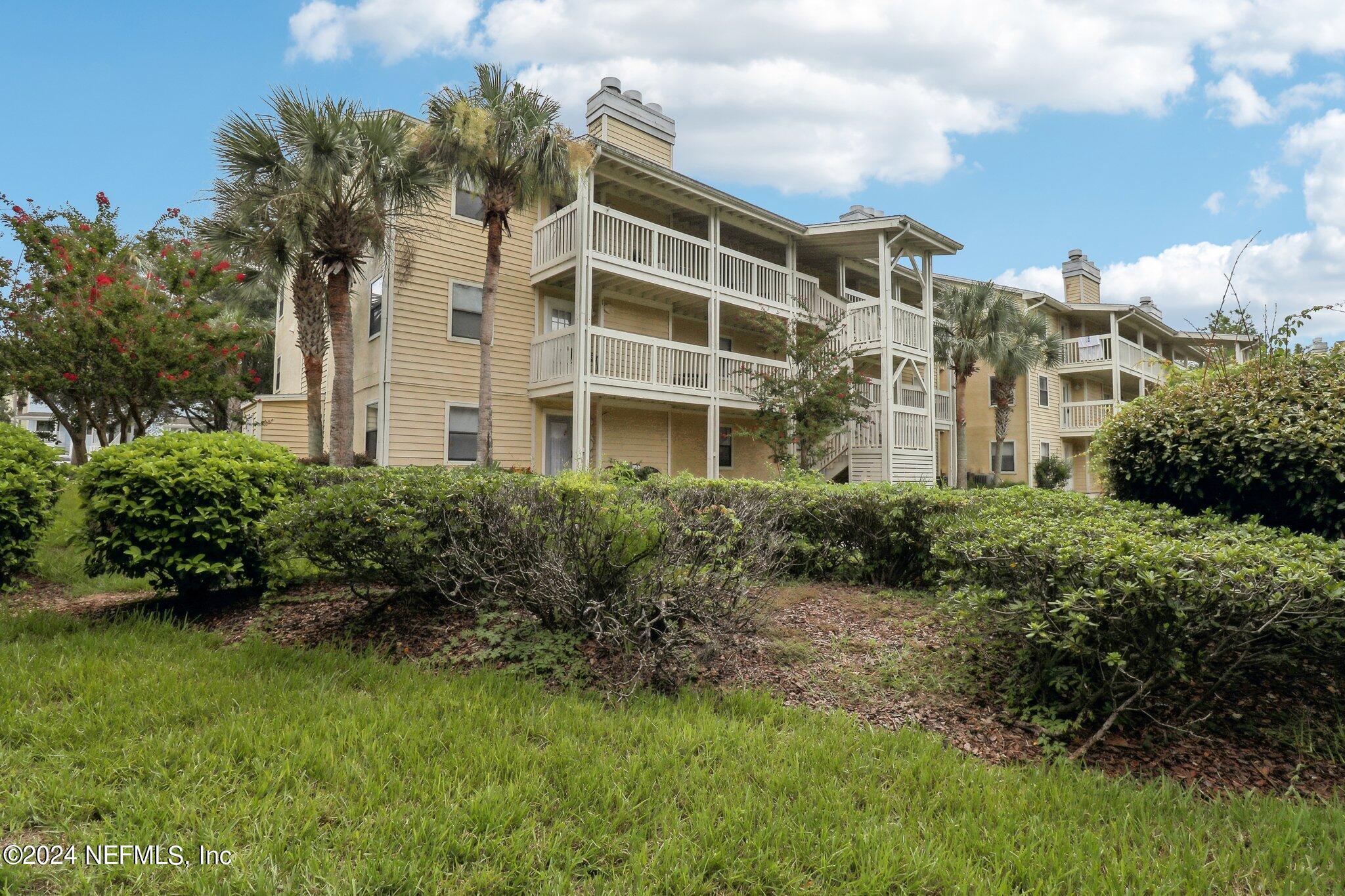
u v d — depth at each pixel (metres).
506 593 4.80
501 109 12.23
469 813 2.51
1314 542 3.84
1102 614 3.37
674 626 4.23
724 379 16.47
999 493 7.07
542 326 15.74
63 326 12.58
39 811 2.44
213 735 3.04
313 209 11.62
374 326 14.55
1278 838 2.64
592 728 3.39
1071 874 2.31
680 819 2.60
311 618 5.61
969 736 3.71
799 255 20.33
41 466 6.13
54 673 3.75
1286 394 5.57
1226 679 3.85
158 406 14.36
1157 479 6.08
